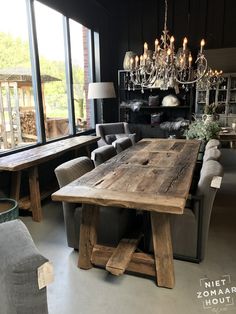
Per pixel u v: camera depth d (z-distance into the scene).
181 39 5.72
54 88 4.45
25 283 0.98
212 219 2.89
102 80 5.84
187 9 5.57
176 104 5.57
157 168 2.38
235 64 5.41
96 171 2.31
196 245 2.11
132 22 5.97
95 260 2.06
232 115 5.48
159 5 5.72
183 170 2.30
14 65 3.51
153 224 1.80
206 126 4.14
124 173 2.24
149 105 5.75
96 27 5.52
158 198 1.66
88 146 4.73
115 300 1.77
